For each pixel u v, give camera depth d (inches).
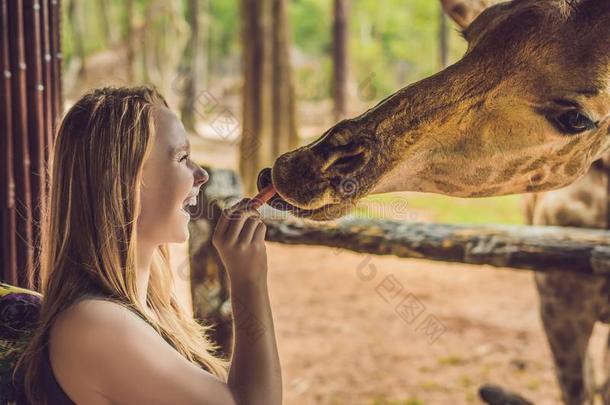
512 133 88.7
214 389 63.9
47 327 65.5
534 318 286.7
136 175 65.9
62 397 64.6
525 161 90.1
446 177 91.0
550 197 165.9
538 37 86.7
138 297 67.8
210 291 129.9
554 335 169.6
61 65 118.7
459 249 129.3
